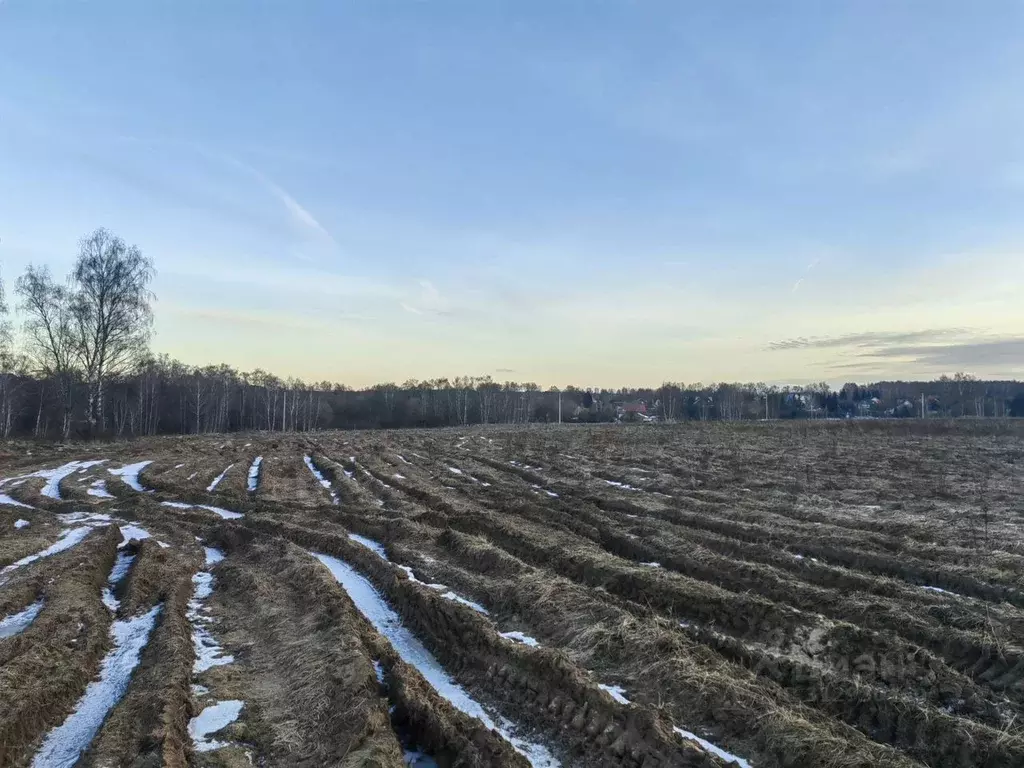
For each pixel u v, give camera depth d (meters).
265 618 10.95
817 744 6.06
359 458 35.84
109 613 11.34
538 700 7.62
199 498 22.67
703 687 7.30
